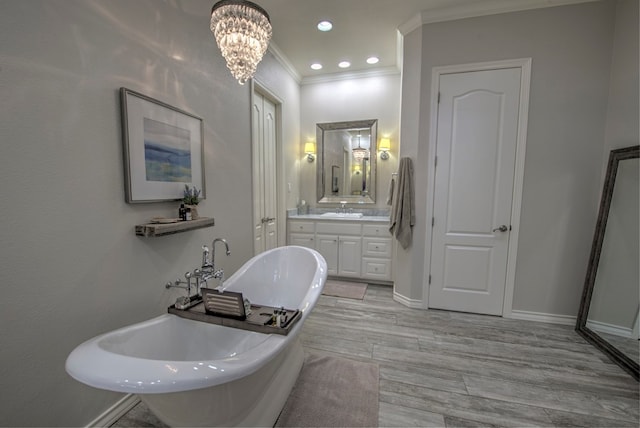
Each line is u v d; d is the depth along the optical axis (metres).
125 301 1.50
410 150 2.84
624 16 2.17
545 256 2.55
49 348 1.17
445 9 2.49
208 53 2.15
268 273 2.23
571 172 2.43
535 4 2.36
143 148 1.57
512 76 2.47
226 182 2.42
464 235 2.72
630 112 2.12
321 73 3.98
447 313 2.77
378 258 3.55
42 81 1.11
